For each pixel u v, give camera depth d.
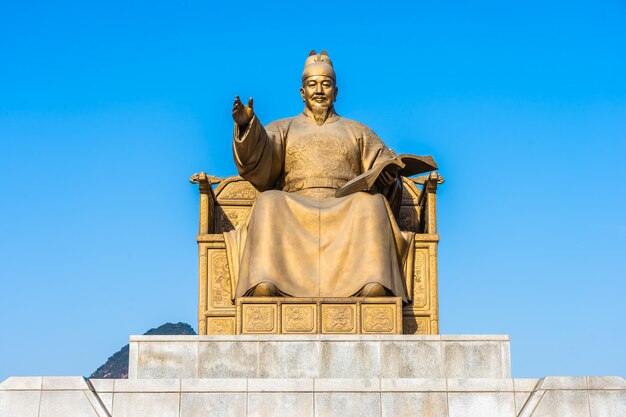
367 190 19.23
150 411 15.55
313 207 19.02
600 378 15.63
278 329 17.80
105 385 15.64
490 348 16.97
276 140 20.61
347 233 18.75
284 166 20.70
